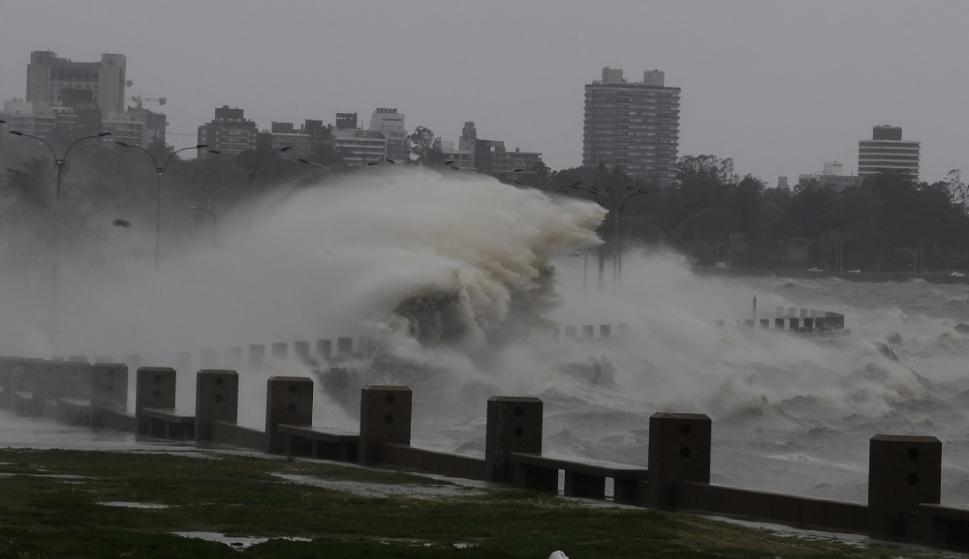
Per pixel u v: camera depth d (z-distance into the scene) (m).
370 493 56.41
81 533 43.00
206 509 49.88
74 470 60.84
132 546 40.91
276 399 73.19
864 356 198.75
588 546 43.69
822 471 94.81
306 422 73.62
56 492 52.81
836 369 178.38
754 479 91.12
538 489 60.31
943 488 87.06
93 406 90.50
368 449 67.56
